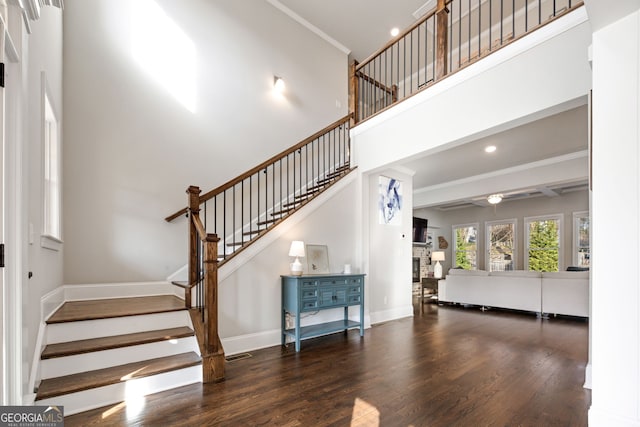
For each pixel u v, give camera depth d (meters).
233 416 2.10
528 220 9.50
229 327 3.36
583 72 2.52
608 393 1.75
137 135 3.89
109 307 3.06
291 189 5.29
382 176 5.25
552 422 2.05
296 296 3.54
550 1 5.08
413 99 3.87
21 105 1.72
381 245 5.13
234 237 4.34
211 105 4.53
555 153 5.34
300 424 2.02
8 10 1.67
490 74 3.11
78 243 3.47
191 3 4.46
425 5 5.37
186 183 4.23
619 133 1.79
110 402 2.23
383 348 3.58
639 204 1.71
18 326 1.69
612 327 1.76
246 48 4.98
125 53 3.88
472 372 2.87
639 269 1.69
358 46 6.51
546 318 5.39
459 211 11.05
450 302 7.20
